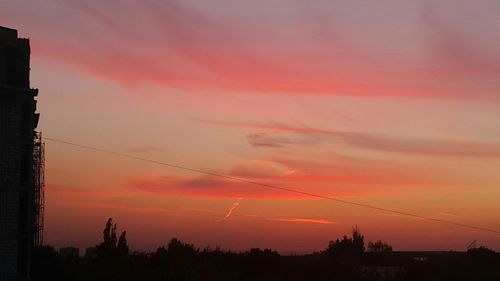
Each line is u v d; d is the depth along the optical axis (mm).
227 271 74750
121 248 79625
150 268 67375
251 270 80750
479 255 109938
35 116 51406
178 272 67000
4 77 40156
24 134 40969
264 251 90125
